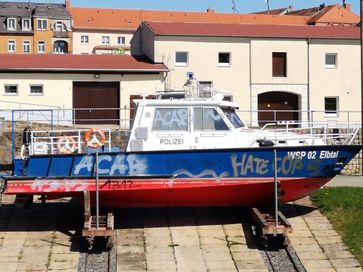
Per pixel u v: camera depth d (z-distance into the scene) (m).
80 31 91.25
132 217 15.84
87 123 31.39
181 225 15.30
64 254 13.84
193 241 14.45
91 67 31.62
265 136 15.46
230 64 34.00
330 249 13.93
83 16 92.81
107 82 31.83
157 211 16.31
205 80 33.72
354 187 17.17
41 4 93.38
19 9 91.50
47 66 31.34
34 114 30.00
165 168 14.70
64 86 31.44
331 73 34.97
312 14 90.50
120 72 31.70
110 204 15.11
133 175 14.62
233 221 15.52
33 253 13.87
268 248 14.09
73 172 14.72
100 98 31.78
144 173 14.69
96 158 14.13
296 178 15.00
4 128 23.45
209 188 14.83
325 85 34.88
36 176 14.62
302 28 36.66
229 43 33.94
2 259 13.55
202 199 15.15
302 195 15.45
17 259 13.58
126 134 20.36
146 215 16.00
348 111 32.03
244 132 15.46
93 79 31.62
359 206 15.60
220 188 14.86
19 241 14.45
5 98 30.98
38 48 90.00
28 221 15.67
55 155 14.75
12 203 16.94
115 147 18.06
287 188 15.14
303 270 12.98
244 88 34.12
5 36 88.94
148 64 32.78
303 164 14.98
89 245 13.92
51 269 13.15
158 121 15.20
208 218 15.75
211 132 15.26
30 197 15.05
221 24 36.34
